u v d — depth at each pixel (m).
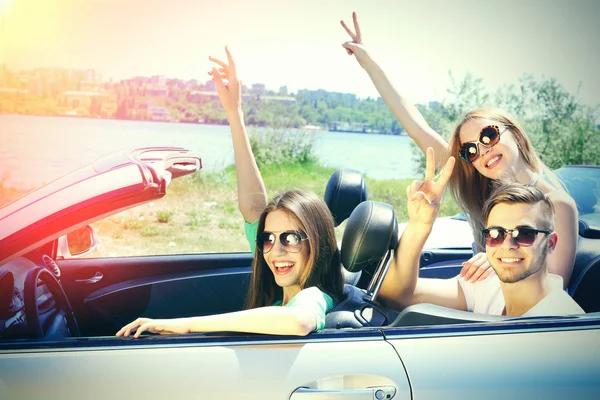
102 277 2.94
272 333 1.82
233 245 8.78
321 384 1.75
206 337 1.81
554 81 11.54
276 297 2.40
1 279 1.91
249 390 1.71
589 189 4.01
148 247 8.52
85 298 2.86
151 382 1.70
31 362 1.71
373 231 2.15
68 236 2.95
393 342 1.85
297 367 1.76
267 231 2.18
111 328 2.88
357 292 2.28
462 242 3.78
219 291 3.04
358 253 2.15
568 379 1.83
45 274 2.21
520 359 1.84
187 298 3.00
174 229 9.12
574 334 1.92
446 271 3.22
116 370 1.71
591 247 2.79
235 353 1.77
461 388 1.78
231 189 10.33
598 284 2.68
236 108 2.91
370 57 3.46
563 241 2.64
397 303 2.39
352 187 2.83
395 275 2.32
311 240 2.17
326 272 2.22
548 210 2.24
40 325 1.97
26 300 1.97
